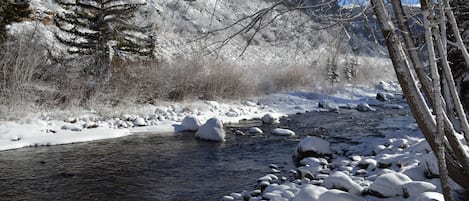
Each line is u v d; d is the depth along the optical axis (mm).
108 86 16594
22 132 11516
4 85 13398
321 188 4988
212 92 19797
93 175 8070
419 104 3621
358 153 9336
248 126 14875
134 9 18062
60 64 16672
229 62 21094
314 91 22266
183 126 13836
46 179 7738
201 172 8359
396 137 9984
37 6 21609
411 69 3902
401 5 3459
